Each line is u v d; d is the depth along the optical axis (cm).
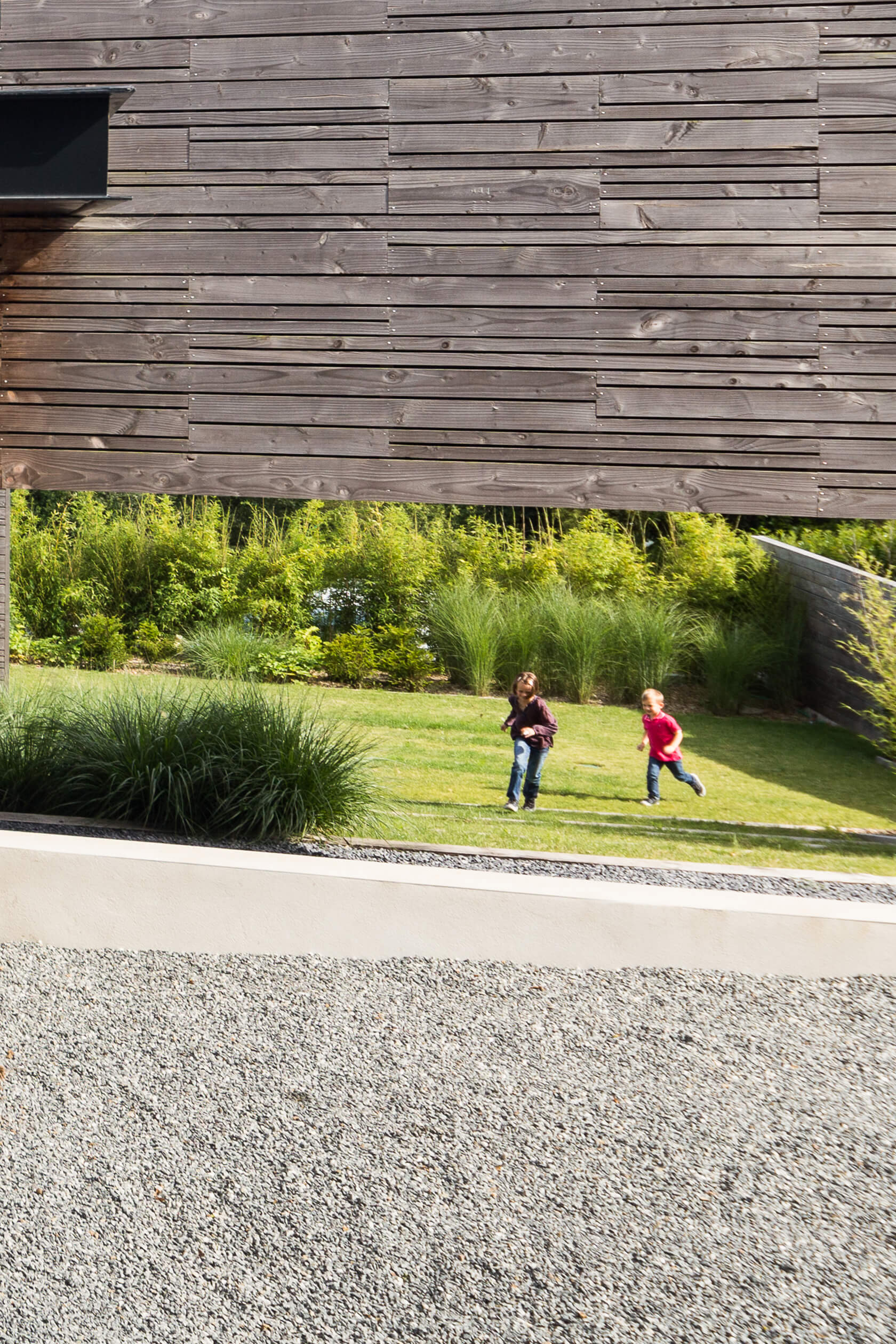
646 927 355
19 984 344
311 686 1261
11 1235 226
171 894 369
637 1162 258
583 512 1546
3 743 577
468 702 1180
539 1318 208
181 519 1520
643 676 1250
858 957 351
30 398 608
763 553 1385
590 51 567
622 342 570
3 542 829
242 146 589
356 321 586
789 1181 253
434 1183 248
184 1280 215
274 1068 296
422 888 361
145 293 598
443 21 575
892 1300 215
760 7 555
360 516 1550
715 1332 205
